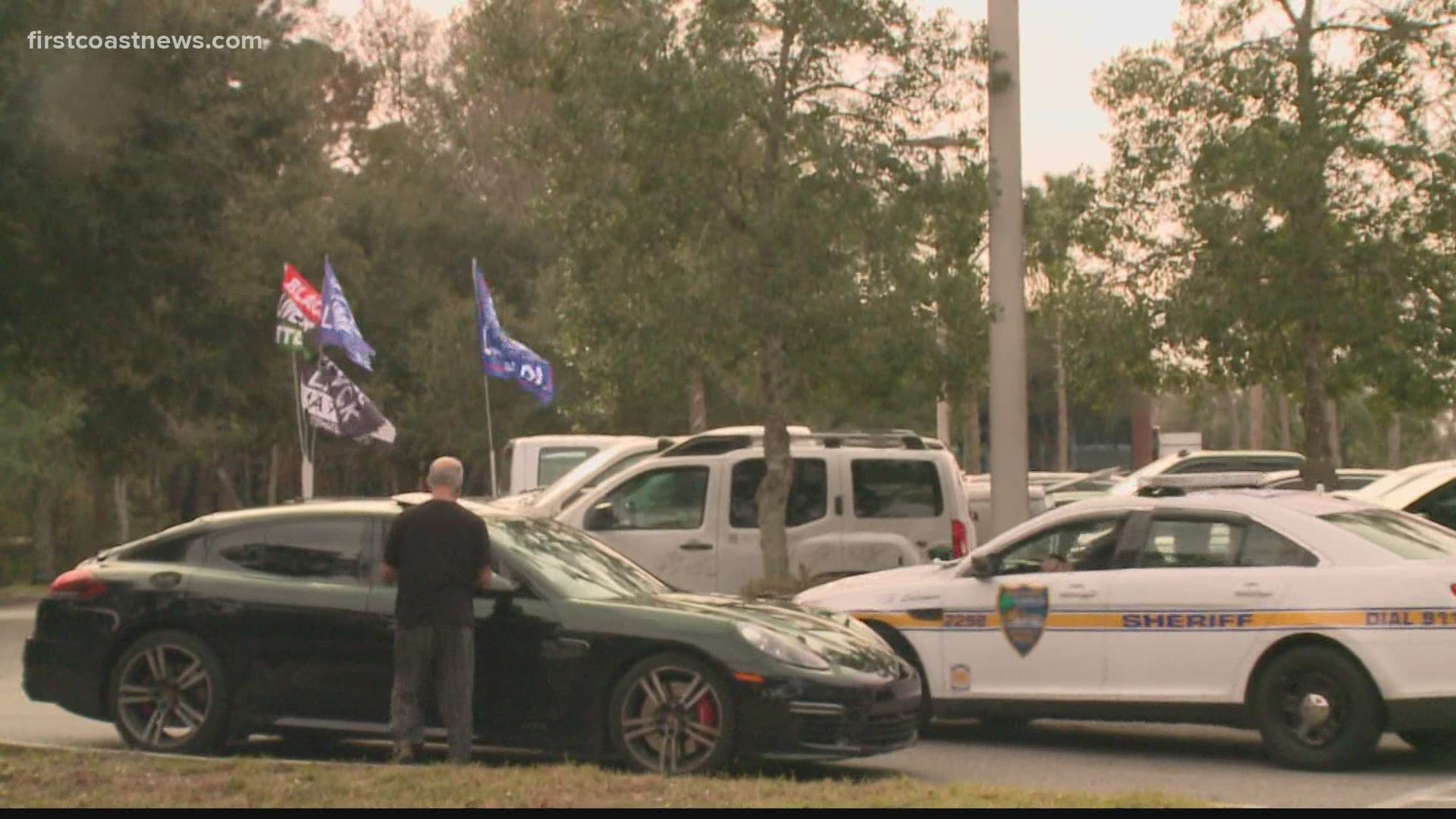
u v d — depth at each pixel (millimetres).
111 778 18500
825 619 22578
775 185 35375
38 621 23469
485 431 103000
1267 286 36688
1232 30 37344
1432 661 21594
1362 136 36812
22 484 79938
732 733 20609
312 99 97750
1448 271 36781
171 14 61438
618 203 35281
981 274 37750
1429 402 37000
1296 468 49438
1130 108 37938
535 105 39312
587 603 21500
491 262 117500
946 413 68125
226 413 81562
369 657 21969
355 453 119750
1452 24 36281
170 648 22656
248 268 76688
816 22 35000
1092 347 38062
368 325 111938
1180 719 23312
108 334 65438
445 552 20656
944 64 35938
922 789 18375
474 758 23031
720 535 34312
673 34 35281
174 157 61625
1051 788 21156
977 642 24781
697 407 71125
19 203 56656
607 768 21172
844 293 34750
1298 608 22453
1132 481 50812
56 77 56719
